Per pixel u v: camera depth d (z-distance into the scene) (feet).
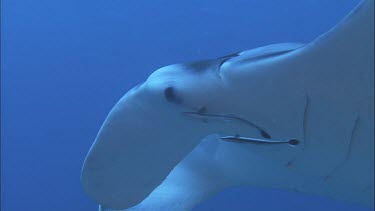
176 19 56.59
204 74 4.50
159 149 5.10
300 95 4.15
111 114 4.98
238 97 4.36
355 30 3.69
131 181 5.47
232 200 46.60
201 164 7.80
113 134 5.01
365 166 4.58
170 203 7.47
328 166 4.71
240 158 7.36
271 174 7.19
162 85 4.60
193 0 55.72
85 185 5.56
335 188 5.11
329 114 4.19
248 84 4.27
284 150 4.78
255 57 4.26
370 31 3.64
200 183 7.86
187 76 4.56
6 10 58.18
